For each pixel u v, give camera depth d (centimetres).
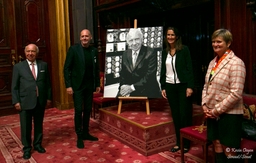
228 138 235
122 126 385
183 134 301
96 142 394
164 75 352
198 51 474
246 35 344
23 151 364
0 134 447
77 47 379
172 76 338
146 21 555
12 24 572
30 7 591
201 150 350
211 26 445
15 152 365
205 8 446
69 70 380
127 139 376
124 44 416
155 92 388
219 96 238
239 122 235
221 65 238
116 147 372
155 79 391
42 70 349
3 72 569
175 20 504
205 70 468
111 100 488
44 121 516
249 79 347
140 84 396
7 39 569
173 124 361
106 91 409
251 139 263
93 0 625
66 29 593
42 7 606
